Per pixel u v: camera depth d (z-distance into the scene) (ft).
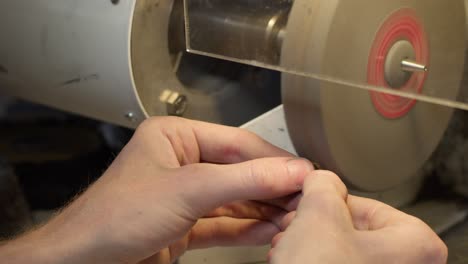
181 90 1.80
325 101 1.43
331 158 1.49
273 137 1.69
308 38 1.39
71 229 1.40
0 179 2.06
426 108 1.66
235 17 1.56
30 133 2.57
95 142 2.49
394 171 1.66
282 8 1.52
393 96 1.56
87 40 1.71
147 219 1.35
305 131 1.50
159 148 1.46
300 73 1.42
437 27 1.55
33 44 1.82
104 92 1.77
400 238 1.18
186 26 1.55
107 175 1.45
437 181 2.10
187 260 1.67
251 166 1.34
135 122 1.80
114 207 1.38
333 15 1.36
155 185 1.38
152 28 1.69
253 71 1.91
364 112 1.52
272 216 1.55
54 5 1.74
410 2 1.48
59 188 2.26
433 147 1.74
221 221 1.59
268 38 1.51
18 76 1.95
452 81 1.58
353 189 1.61
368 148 1.56
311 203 1.22
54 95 1.94
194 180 1.35
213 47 1.58
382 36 1.45
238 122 1.89
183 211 1.35
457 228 1.92
